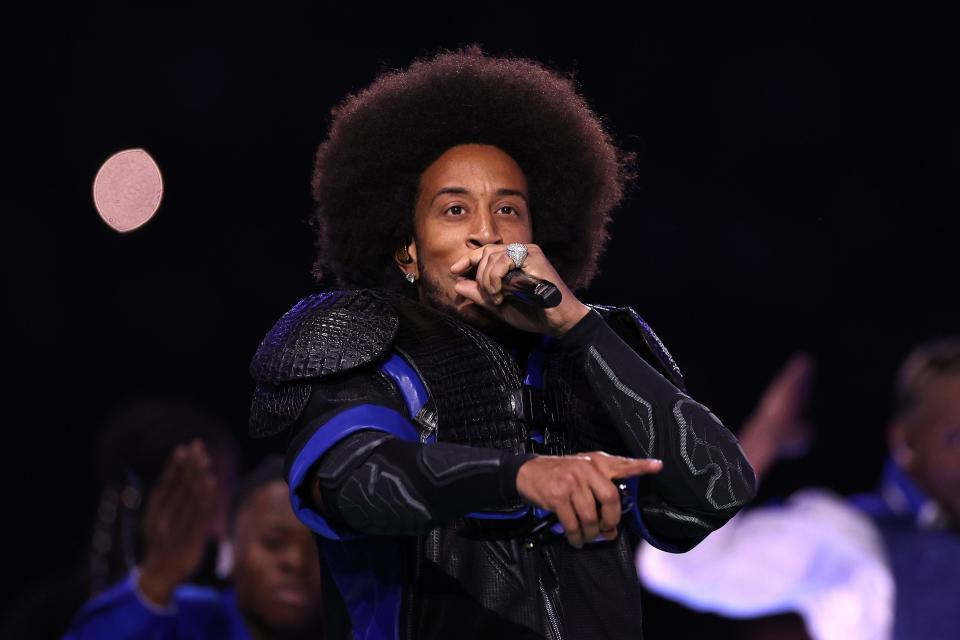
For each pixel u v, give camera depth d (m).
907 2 33.53
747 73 33.91
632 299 33.91
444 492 5.19
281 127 33.56
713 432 5.95
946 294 33.91
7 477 33.91
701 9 33.53
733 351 34.06
